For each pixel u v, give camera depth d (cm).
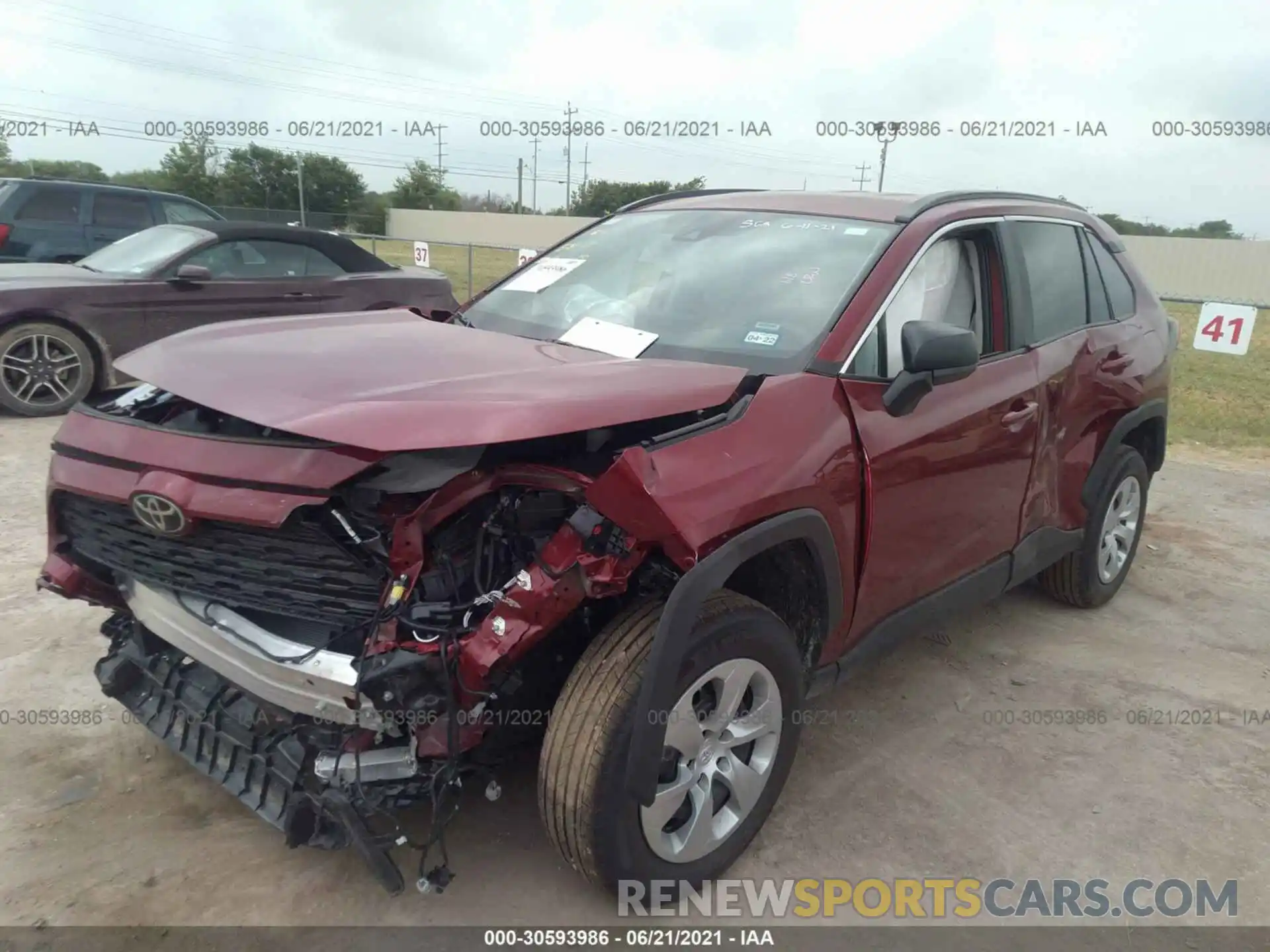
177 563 250
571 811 237
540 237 3659
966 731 366
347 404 224
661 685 230
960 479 332
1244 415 1036
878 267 318
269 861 274
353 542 233
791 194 393
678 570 245
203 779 310
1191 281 3117
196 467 235
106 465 253
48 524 283
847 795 321
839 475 276
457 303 991
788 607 292
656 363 278
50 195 1028
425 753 228
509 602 225
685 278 345
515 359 278
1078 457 417
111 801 297
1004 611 481
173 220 1115
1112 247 466
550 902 265
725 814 274
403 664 218
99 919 250
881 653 323
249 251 840
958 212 358
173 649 293
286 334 299
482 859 279
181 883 264
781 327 307
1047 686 405
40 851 273
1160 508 677
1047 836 307
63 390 774
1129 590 517
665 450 238
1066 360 393
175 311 801
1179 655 441
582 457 257
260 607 241
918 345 285
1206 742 367
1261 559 575
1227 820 320
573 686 240
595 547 228
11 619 409
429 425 215
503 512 243
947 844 300
